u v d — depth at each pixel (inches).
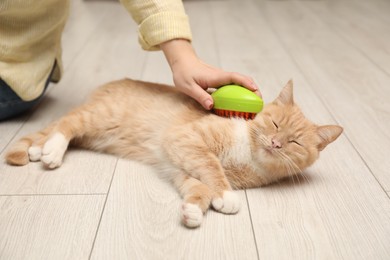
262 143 50.5
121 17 136.0
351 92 80.1
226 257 38.1
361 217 44.7
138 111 57.2
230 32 120.7
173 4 55.9
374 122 68.0
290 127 52.2
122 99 58.8
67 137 54.6
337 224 43.4
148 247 38.9
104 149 58.1
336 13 143.6
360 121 68.2
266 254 38.7
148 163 55.4
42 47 66.1
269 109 54.5
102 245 39.0
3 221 41.8
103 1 161.0
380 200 47.9
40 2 59.9
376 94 79.4
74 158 55.5
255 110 51.8
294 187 50.8
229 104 51.4
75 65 91.6
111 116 57.2
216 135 50.4
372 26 127.3
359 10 147.1
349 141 61.7
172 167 51.8
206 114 54.1
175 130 52.0
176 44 54.4
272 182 52.4
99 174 51.6
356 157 57.5
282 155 50.5
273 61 97.1
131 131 56.9
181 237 40.4
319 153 55.7
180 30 54.6
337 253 39.2
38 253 37.7
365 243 40.6
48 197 46.1
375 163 56.0
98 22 129.2
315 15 141.0
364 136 63.2
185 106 56.2
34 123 64.8
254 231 41.7
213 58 98.3
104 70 89.0
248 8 151.6
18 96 63.3
